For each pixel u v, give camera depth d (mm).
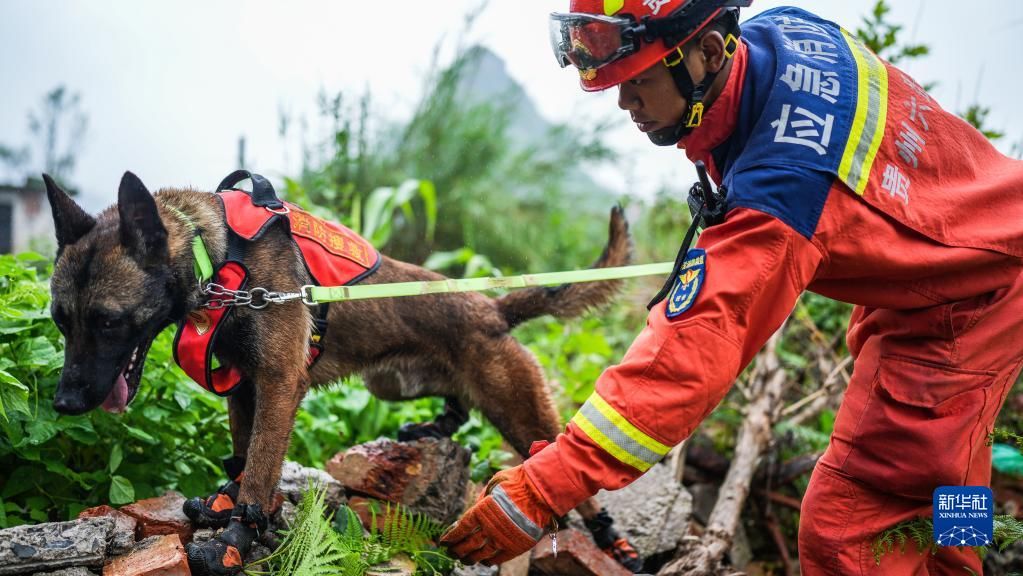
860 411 2344
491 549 2189
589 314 3465
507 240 7844
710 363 1956
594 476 2039
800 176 1966
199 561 2293
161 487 2977
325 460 3604
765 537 4086
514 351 3203
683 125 2195
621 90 2197
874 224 2031
